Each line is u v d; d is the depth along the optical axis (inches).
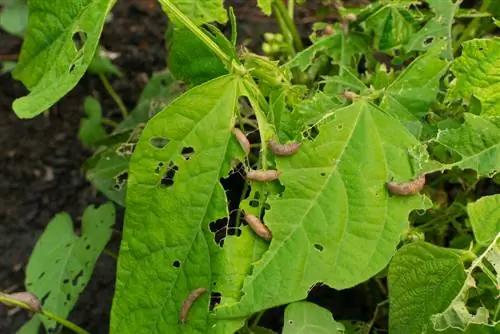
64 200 32.8
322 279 21.3
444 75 25.2
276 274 21.3
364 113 22.2
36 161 33.5
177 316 21.7
